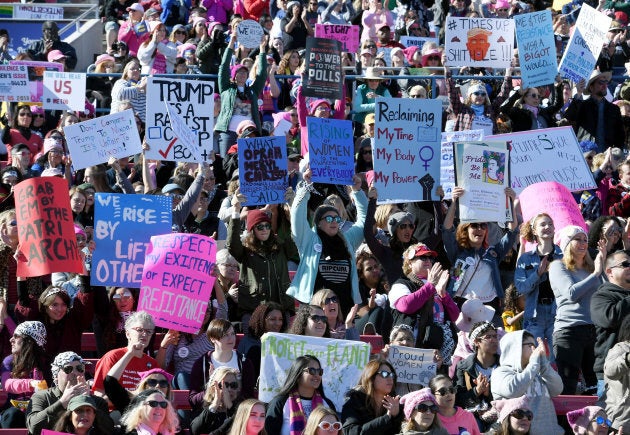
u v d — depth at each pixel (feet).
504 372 101.91
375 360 97.96
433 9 225.15
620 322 104.42
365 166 154.92
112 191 135.95
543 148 141.38
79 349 108.58
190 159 132.57
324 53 151.53
